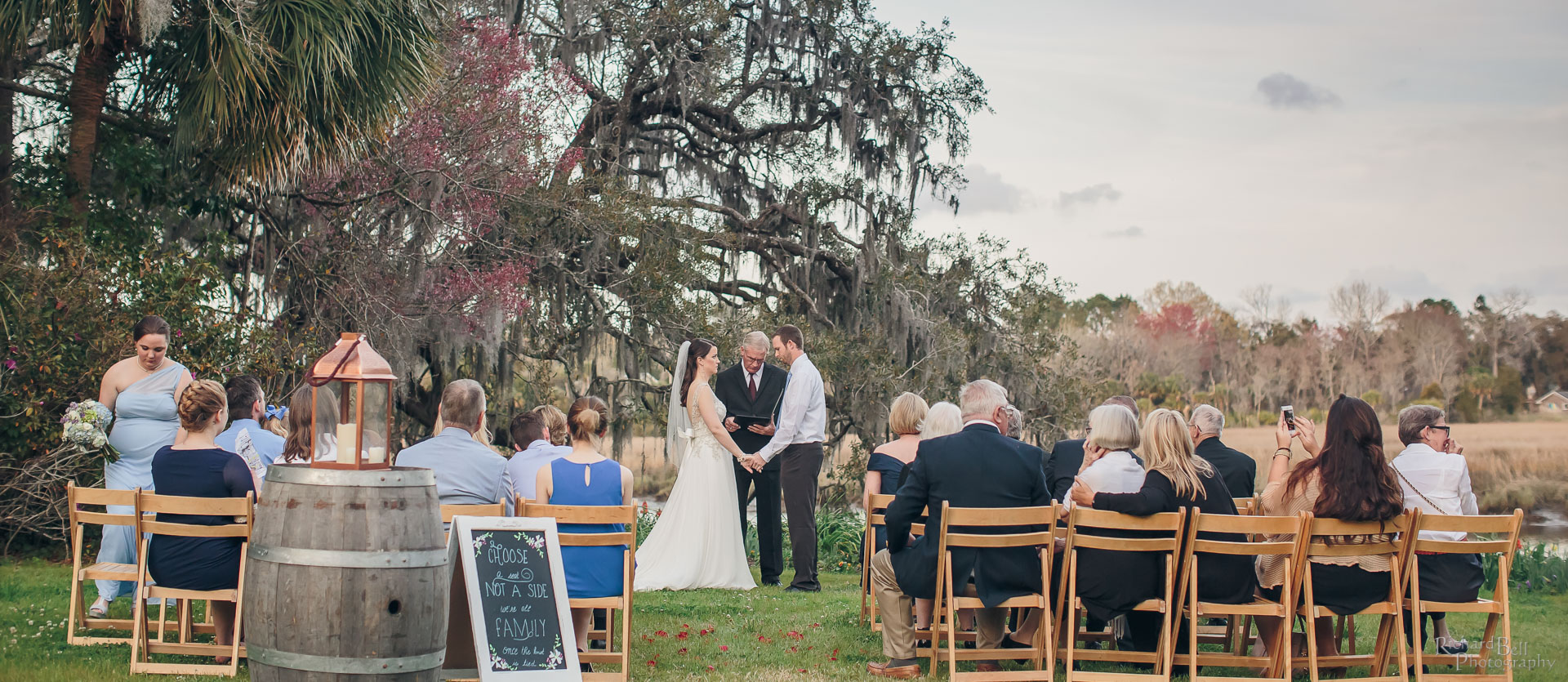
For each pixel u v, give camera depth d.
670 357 16.69
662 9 17.34
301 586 3.66
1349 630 5.41
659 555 7.73
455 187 13.39
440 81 12.47
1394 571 4.57
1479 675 4.75
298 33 8.66
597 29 17.19
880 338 18.25
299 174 10.82
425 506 3.89
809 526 7.70
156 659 4.75
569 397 19.47
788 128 19.25
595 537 4.61
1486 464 33.94
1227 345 62.00
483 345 13.97
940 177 19.83
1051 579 5.04
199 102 8.76
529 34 16.23
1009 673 4.57
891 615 4.85
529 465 5.46
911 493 4.80
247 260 12.59
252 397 5.86
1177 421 4.70
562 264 15.65
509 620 4.04
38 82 10.74
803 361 7.88
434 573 3.87
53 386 8.42
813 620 6.15
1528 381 55.31
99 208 10.02
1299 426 5.11
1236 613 4.54
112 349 8.68
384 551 3.72
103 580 5.12
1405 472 5.35
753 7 19.34
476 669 4.24
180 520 4.61
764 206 19.88
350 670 3.66
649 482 25.14
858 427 18.06
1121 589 4.55
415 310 13.38
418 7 9.89
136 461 6.01
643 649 5.25
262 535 3.78
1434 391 55.06
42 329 8.38
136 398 6.01
